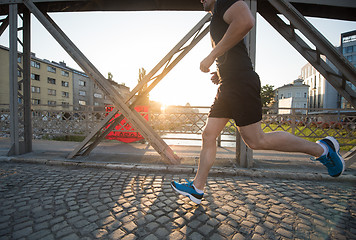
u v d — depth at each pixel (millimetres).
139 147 5043
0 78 28141
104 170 3121
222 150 4859
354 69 2709
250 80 1431
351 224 1601
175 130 5375
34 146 4891
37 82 35688
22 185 2412
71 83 43688
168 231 1470
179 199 2047
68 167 3264
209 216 1698
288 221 1634
